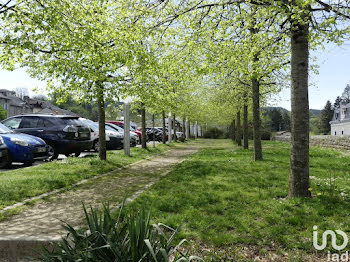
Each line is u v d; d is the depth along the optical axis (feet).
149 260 8.67
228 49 25.95
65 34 25.40
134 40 26.61
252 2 19.97
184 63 28.50
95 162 37.24
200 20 23.30
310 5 19.26
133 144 67.92
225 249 12.21
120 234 9.43
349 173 30.60
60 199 21.22
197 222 15.12
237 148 71.97
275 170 32.35
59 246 9.36
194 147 85.10
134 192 23.44
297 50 19.81
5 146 32.96
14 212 17.70
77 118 43.75
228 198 20.45
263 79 44.70
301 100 19.94
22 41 23.35
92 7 27.76
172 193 22.16
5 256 12.67
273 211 17.07
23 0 22.95
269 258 11.70
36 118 41.88
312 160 42.98
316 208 17.40
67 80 34.24
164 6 22.67
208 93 69.77
